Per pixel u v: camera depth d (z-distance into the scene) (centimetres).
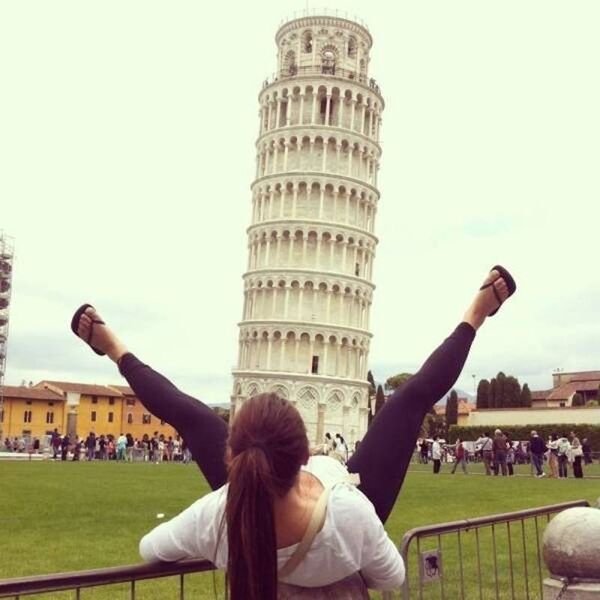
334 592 348
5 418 12812
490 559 1405
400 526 1883
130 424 14312
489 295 444
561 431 8356
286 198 9581
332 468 368
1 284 10606
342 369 9381
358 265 9694
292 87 9806
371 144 9956
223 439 398
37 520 1956
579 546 647
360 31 10156
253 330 9450
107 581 412
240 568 305
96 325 445
